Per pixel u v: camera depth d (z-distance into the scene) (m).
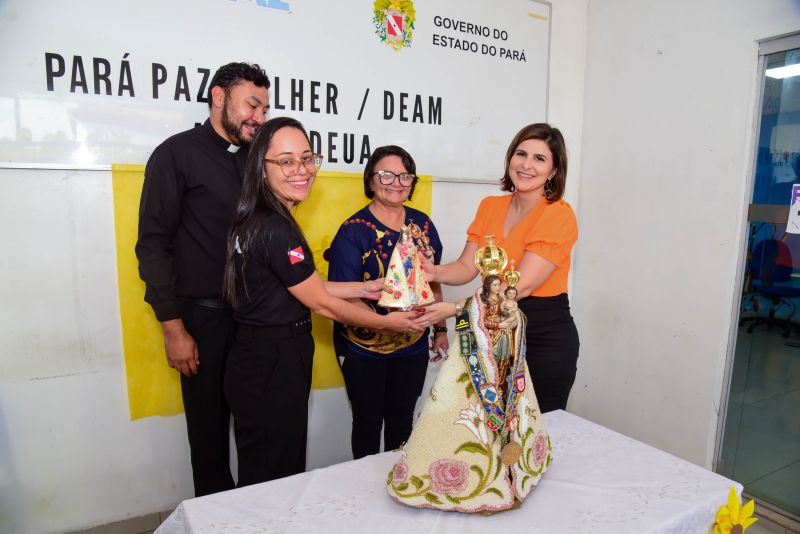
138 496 1.88
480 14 2.31
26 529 1.73
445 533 0.87
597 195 2.62
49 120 1.59
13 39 1.52
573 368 1.64
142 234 1.54
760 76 1.95
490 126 2.41
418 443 0.95
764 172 1.97
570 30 2.58
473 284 2.50
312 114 1.98
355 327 1.73
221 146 1.60
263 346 1.34
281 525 0.89
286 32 1.90
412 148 2.22
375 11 2.06
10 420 1.66
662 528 0.89
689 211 2.20
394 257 1.35
